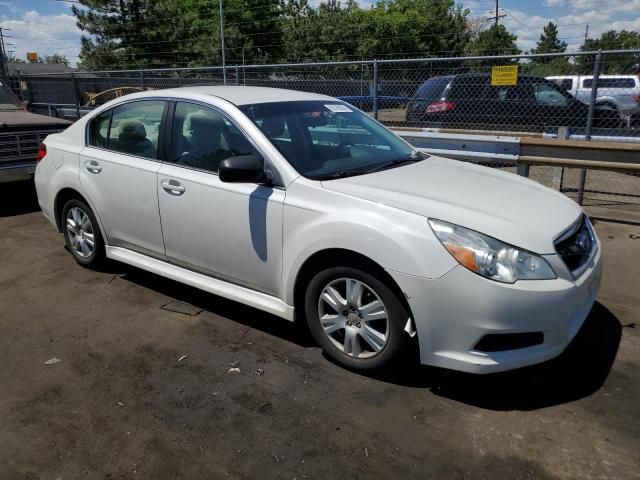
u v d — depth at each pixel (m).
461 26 55.94
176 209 3.83
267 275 3.46
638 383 3.12
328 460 2.54
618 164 5.82
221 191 3.56
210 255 3.73
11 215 6.86
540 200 3.36
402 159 3.99
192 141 3.84
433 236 2.82
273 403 2.96
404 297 2.90
